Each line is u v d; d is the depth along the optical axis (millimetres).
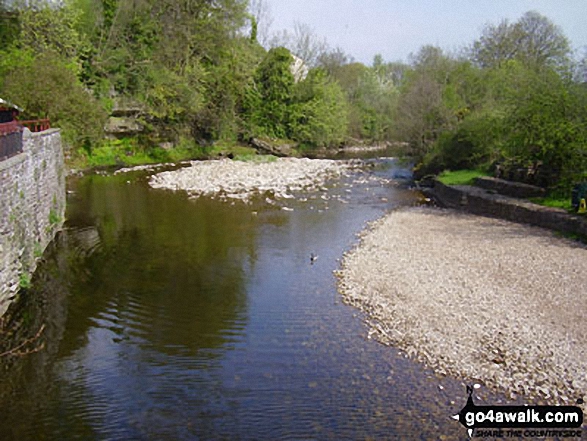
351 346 11281
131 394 9383
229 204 27141
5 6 35344
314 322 12586
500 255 17453
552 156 23797
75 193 29688
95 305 13484
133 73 44844
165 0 49125
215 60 52281
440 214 24953
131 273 16078
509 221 22703
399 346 11242
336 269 16688
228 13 52250
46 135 18906
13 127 14812
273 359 10727
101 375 10016
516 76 30859
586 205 20438
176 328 12219
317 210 26031
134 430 8352
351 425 8500
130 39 47312
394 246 19016
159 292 14539
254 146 53188
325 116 56438
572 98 23141
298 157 51875
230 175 35938
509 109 27781
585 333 11516
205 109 49250
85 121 35688
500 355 10680
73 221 22812
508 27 48281
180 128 47594
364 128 66812
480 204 25109
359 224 23047
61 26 37062
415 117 37625
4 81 30891
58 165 21656
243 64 51781
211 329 12172
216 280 15602
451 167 34219
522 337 11367
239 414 8789
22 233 14359
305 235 21031
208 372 10180
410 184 34906
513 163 27422
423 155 37875
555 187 23656
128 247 18906
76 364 10430
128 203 27078
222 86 50125
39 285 14781
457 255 17641
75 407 8961
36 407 8961
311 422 8586
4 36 34938
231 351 11078
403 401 9188
